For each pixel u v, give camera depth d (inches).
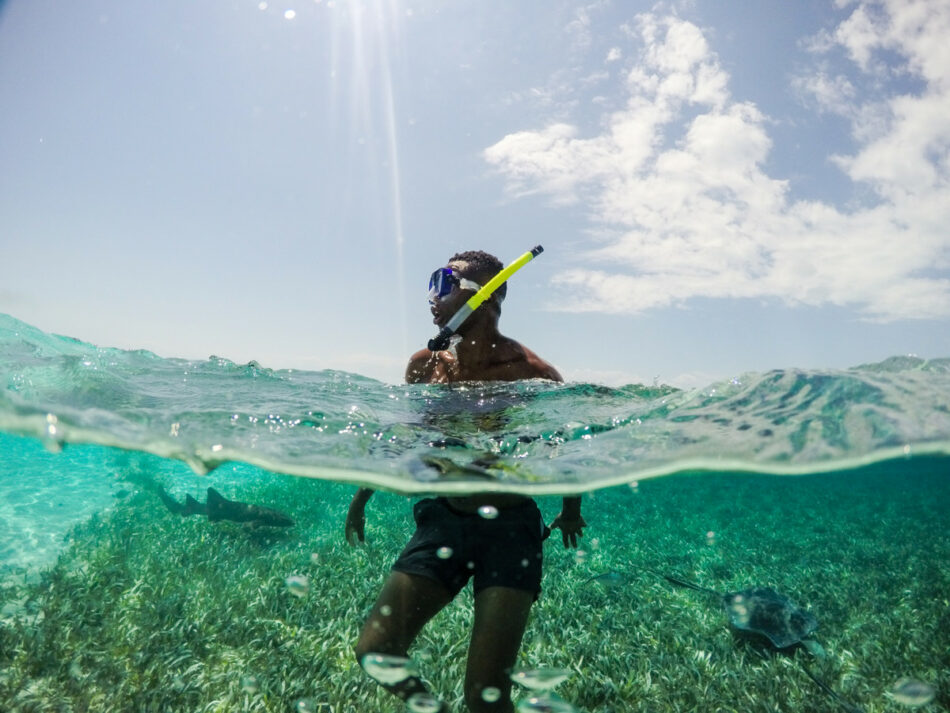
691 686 144.6
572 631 174.2
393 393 156.7
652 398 152.4
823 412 102.6
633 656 160.4
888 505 535.5
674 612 198.8
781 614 178.9
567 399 141.9
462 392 134.3
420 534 102.0
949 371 115.7
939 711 132.2
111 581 205.0
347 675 141.6
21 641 157.3
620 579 232.8
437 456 103.7
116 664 148.3
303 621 175.5
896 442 83.1
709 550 308.8
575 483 94.7
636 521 390.0
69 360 157.9
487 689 87.1
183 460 112.1
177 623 169.0
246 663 150.2
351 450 106.3
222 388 159.5
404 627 92.0
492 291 122.3
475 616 92.8
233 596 193.3
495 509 96.1
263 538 283.9
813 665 156.2
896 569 272.2
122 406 125.6
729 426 105.3
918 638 175.8
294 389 161.5
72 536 267.1
